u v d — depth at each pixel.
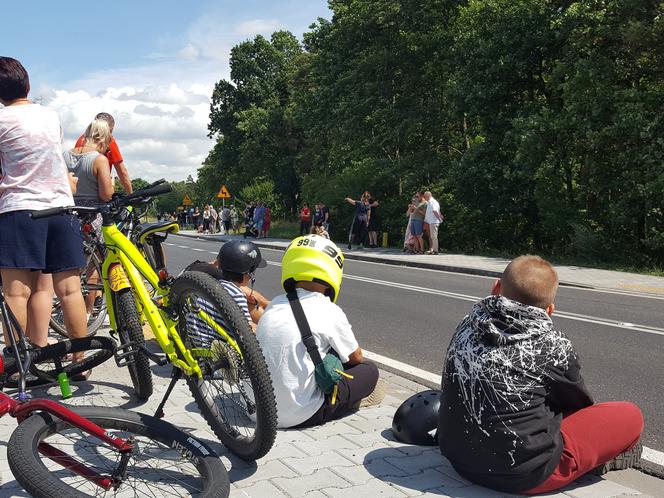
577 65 18.56
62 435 2.94
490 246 22.89
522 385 3.13
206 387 3.67
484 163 22.08
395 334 8.23
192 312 3.57
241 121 57.59
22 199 4.20
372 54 28.81
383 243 25.52
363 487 3.24
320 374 4.02
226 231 47.06
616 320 9.35
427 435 3.83
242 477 3.33
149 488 2.92
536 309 3.23
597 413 3.32
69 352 4.24
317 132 33.12
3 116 4.21
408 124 27.97
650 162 16.84
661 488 3.56
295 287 4.29
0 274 4.34
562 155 19.77
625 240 18.55
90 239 6.00
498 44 21.80
